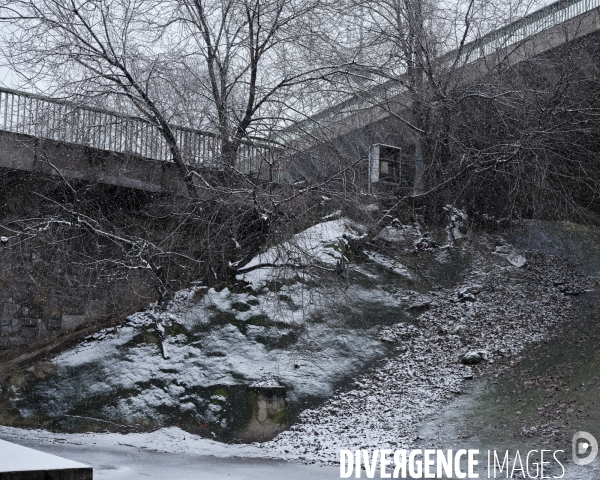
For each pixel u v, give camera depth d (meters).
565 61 19.31
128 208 19.25
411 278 20.16
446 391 14.68
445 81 20.36
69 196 18.55
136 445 13.85
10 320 17.52
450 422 13.16
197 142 18.72
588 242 21.62
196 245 17.78
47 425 14.99
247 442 14.27
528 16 20.45
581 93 20.00
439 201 22.08
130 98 17.09
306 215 17.00
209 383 15.80
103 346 17.20
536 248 21.58
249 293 18.47
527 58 19.97
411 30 19.97
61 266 18.34
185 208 17.69
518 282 19.52
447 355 16.42
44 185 18.11
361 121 20.12
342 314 18.16
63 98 16.92
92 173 18.27
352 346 17.25
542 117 19.02
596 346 14.85
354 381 16.16
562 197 21.28
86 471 5.52
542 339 16.08
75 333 18.28
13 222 17.39
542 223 22.81
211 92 17.66
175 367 16.34
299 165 17.28
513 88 19.83
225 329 17.41
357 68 18.75
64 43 16.75
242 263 18.45
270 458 12.71
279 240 16.34
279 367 16.33
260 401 14.88
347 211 19.14
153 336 17.36
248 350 16.83
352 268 19.69
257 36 17.52
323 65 18.59
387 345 17.41
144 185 18.92
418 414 13.91
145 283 18.98
